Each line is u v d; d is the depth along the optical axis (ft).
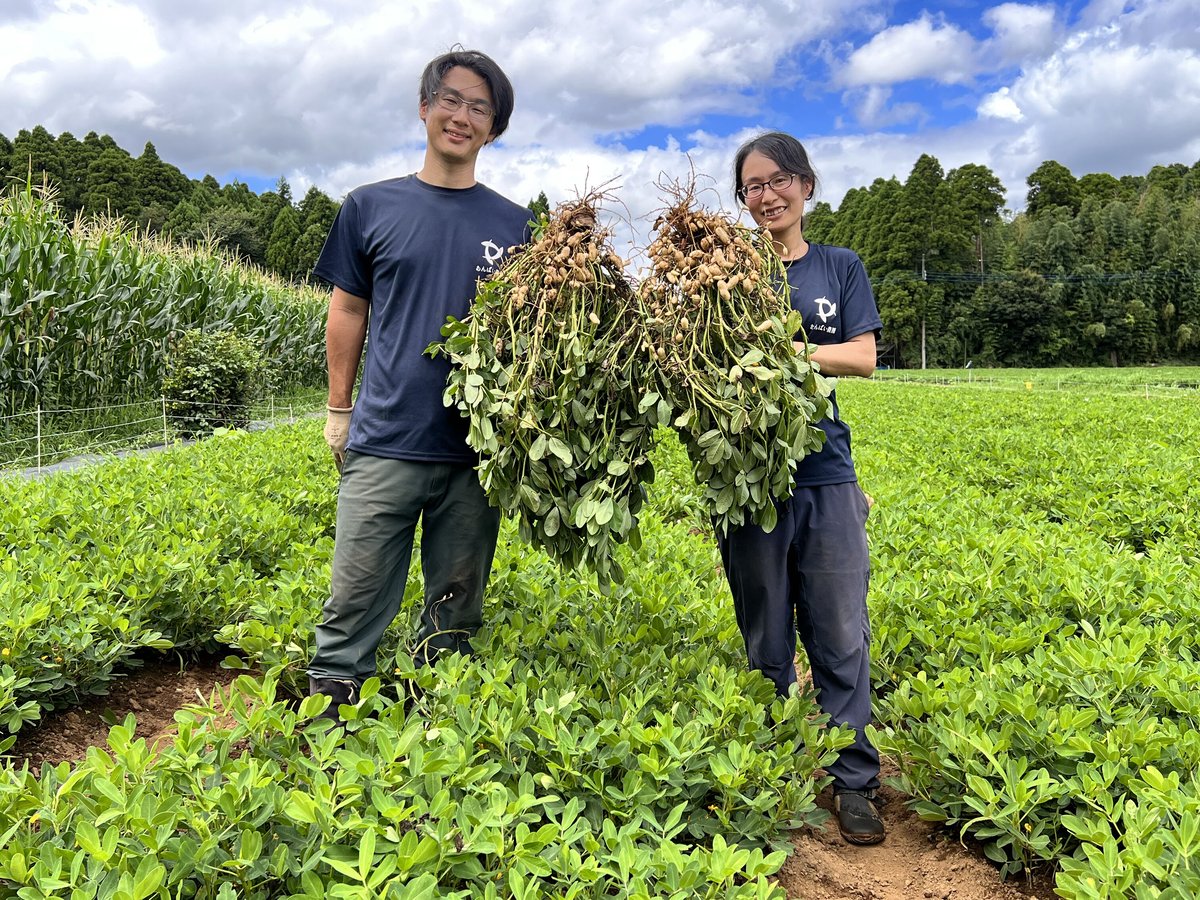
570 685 9.38
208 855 6.33
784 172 9.56
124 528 15.38
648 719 9.48
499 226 10.14
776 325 8.47
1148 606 12.91
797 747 9.50
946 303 236.84
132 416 43.47
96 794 7.11
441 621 10.85
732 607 12.55
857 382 143.74
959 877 8.52
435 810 6.79
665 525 19.88
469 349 9.04
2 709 9.40
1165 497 22.38
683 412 8.67
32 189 38.52
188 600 12.50
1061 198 314.14
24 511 15.94
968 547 16.51
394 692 10.81
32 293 36.19
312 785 7.20
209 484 20.02
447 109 9.52
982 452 33.63
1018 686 10.35
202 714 8.52
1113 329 239.71
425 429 9.64
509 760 8.10
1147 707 9.55
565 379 8.51
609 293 8.84
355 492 9.77
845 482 9.46
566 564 9.34
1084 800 8.04
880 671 11.88
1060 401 74.54
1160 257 249.55
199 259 55.26
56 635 10.41
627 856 6.58
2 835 6.30
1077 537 17.61
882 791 10.25
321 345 72.84
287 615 11.37
